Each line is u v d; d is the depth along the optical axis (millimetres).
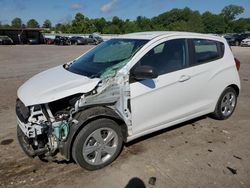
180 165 4020
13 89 8648
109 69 4047
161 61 4379
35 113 3605
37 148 3762
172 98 4500
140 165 4020
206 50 5090
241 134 5082
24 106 3756
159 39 4457
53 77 4207
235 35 38562
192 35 4910
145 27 93500
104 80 3812
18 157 4258
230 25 107688
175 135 4992
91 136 3758
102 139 3871
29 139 3709
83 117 3631
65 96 3590
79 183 3625
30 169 3936
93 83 3740
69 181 3668
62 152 3705
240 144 4684
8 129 5312
